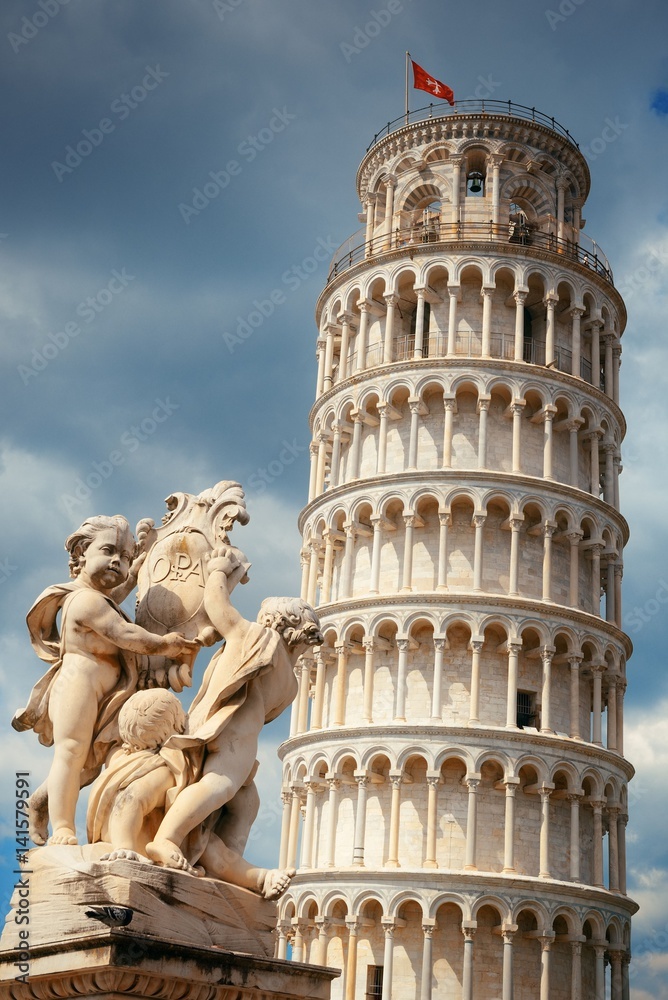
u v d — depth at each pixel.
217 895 11.00
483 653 103.31
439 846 98.00
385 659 104.81
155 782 11.27
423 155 118.56
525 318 116.50
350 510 109.12
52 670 11.92
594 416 112.44
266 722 12.37
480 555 104.38
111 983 9.60
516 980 95.88
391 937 94.94
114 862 10.30
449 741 98.75
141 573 12.87
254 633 12.07
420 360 109.50
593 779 102.12
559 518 109.31
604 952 100.31
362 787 99.75
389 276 114.62
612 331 118.44
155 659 12.27
